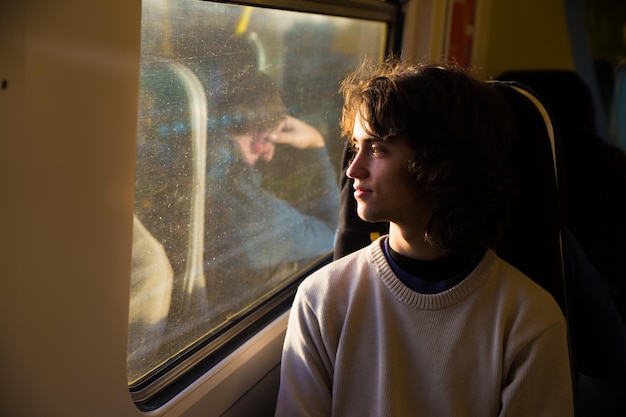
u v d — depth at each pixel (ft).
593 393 6.35
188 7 3.60
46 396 2.53
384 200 3.44
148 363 3.63
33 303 2.39
